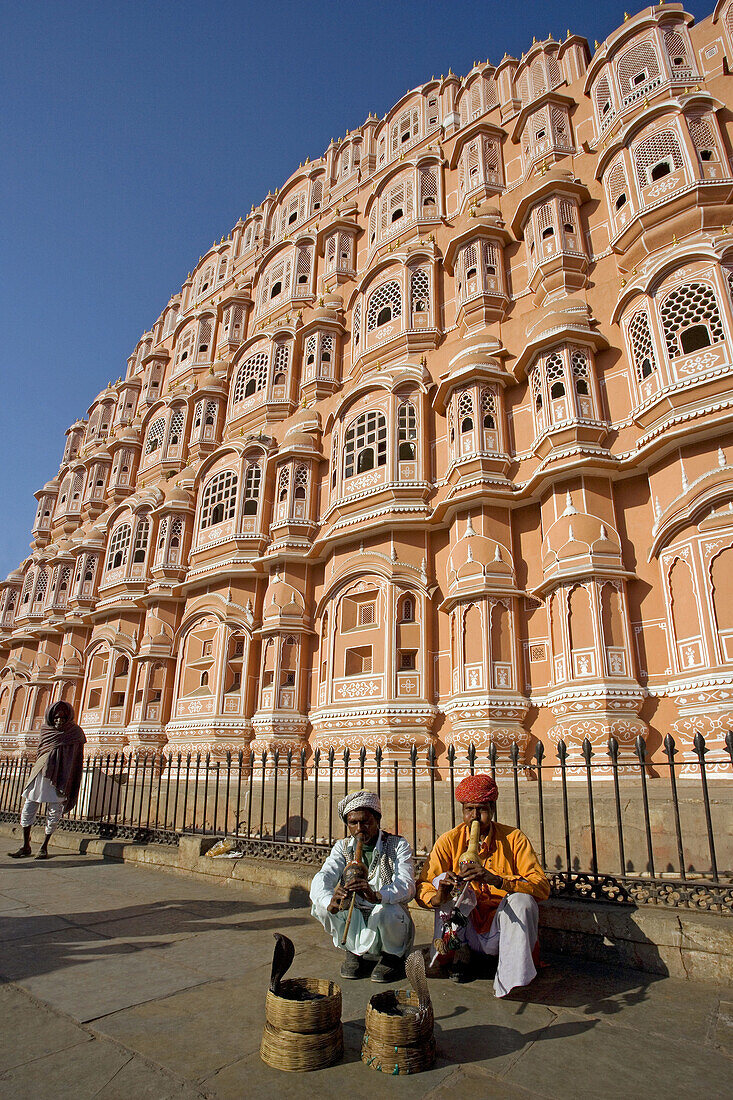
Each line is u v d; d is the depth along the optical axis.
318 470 17.86
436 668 13.52
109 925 5.47
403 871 4.36
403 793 8.24
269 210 27.89
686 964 4.22
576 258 14.70
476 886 4.35
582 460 11.77
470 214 17.53
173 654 19.72
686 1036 3.38
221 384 23.50
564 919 4.77
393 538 14.48
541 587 12.08
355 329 19.47
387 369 16.42
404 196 20.55
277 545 16.83
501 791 9.08
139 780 15.05
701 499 10.47
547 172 15.75
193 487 21.97
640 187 13.47
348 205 23.19
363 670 14.62
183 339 27.88
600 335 12.95
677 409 10.98
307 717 15.71
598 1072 3.01
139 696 19.70
